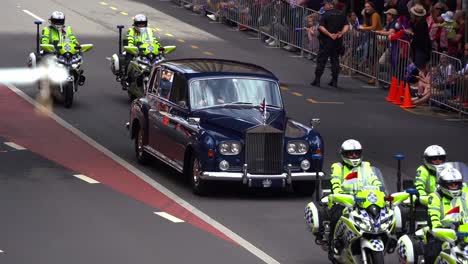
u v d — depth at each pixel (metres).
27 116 84.94
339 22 101.44
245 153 62.03
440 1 108.81
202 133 62.47
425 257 44.00
